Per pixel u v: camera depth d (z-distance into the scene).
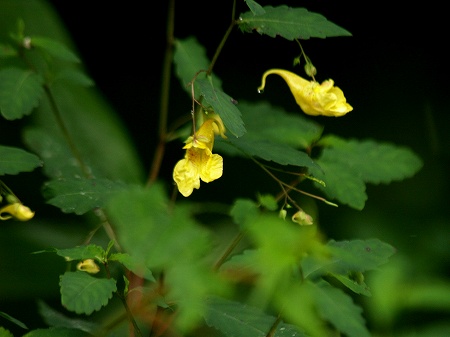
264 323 0.78
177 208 0.66
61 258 1.02
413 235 0.89
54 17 1.16
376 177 0.83
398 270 0.69
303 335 0.77
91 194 0.81
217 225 1.01
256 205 0.81
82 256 0.77
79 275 0.76
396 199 1.09
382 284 0.69
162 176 1.35
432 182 1.11
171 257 0.66
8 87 0.87
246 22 0.82
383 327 0.70
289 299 0.67
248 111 0.90
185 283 0.66
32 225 1.04
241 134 0.78
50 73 0.91
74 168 0.97
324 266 0.74
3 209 0.86
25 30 1.11
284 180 1.22
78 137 1.09
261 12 0.79
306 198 1.09
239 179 1.23
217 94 0.79
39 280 1.01
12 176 1.16
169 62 0.92
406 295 0.69
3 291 1.00
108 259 0.77
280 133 0.85
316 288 0.73
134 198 0.66
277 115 0.89
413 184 1.10
